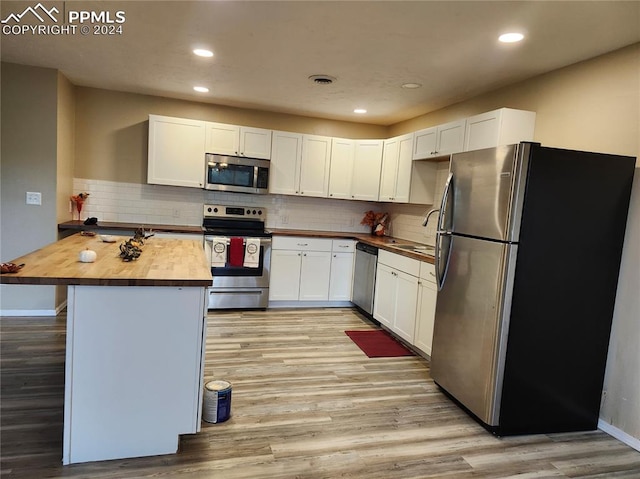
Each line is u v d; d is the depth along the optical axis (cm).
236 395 282
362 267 494
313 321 464
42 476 189
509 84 353
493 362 249
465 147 360
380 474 208
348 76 362
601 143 274
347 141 533
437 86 374
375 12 238
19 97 390
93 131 471
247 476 199
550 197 242
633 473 223
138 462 204
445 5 224
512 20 236
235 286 477
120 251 265
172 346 207
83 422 199
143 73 395
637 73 253
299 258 502
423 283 362
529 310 248
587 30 241
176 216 509
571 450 243
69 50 339
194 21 267
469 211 275
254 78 387
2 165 392
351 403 282
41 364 304
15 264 210
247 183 498
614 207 254
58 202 412
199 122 478
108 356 200
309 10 241
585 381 264
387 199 509
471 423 265
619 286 261
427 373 342
